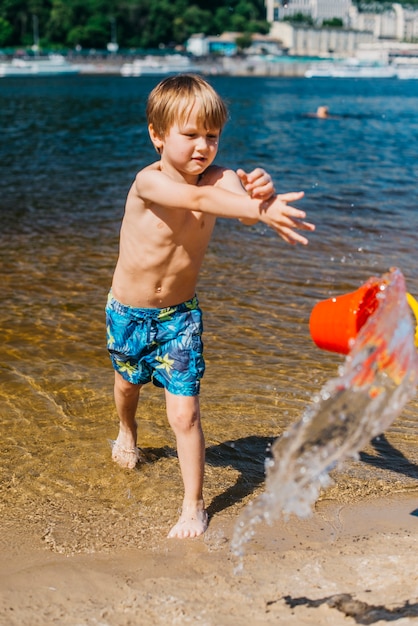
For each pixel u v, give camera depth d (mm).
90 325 5262
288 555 2707
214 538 2928
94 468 3496
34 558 2775
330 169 13453
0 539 2912
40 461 3545
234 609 2383
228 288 6031
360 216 9008
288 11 144500
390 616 2301
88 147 17484
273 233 7922
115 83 71500
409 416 4012
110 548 2857
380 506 3137
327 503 3168
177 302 3111
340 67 109125
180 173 2984
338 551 2725
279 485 2170
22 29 118562
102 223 8617
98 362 4656
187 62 111312
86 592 2529
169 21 127875
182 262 3047
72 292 5961
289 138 19812
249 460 3598
